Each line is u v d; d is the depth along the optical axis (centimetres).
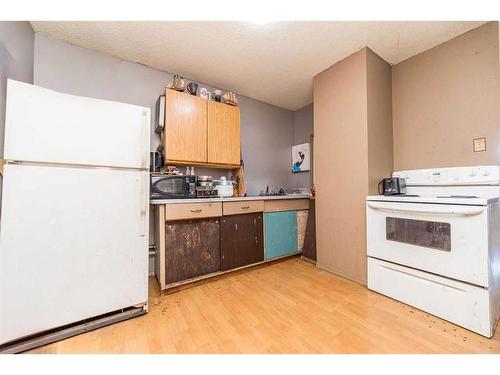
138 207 155
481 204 130
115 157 146
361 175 205
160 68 243
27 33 173
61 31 186
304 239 284
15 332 117
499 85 170
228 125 264
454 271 140
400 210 167
